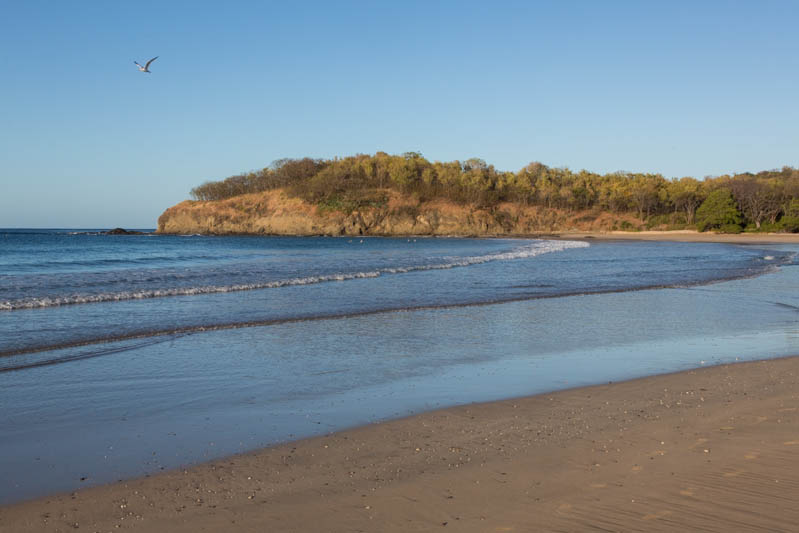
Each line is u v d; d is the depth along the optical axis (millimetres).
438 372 8500
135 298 17031
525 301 16812
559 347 10398
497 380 8008
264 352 9867
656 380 7914
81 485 4531
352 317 13812
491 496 4230
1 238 103000
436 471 4746
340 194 158000
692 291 19297
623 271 27766
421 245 78375
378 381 7965
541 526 3744
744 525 3701
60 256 46000
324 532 3719
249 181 181750
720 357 9484
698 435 5516
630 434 5613
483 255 42875
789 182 111438
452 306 15688
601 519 3820
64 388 7527
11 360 9086
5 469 4848
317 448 5355
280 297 17344
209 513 4027
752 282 22109
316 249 63094
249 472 4781
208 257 43469
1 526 3852
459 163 178250
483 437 5621
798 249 53594
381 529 3740
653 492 4230
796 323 12992
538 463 4887
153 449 5344
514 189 164500
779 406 6504
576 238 107625
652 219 136750
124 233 164500
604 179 173875
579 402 6855
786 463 4754
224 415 6418
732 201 107438
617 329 12281
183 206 163375
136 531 3775
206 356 9523
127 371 8477
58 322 12648
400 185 162125
